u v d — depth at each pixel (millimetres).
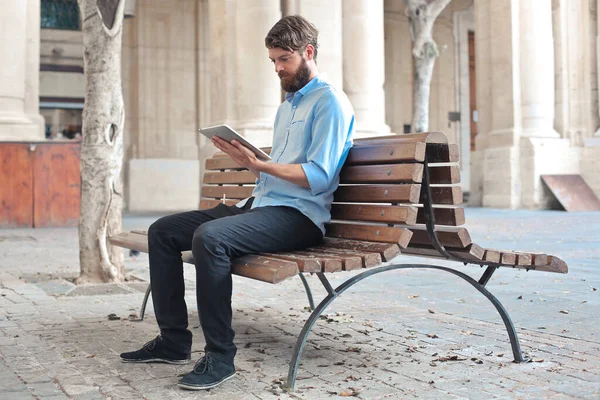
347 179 3479
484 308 4727
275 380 2955
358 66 13609
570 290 5473
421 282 6059
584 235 10500
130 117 21688
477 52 19828
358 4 13625
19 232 12164
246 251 3059
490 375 3047
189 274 6762
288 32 3260
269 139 12164
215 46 12852
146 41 21594
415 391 2809
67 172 13648
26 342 3770
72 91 20938
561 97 19281
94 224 6055
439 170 3209
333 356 3422
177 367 3238
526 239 9875
